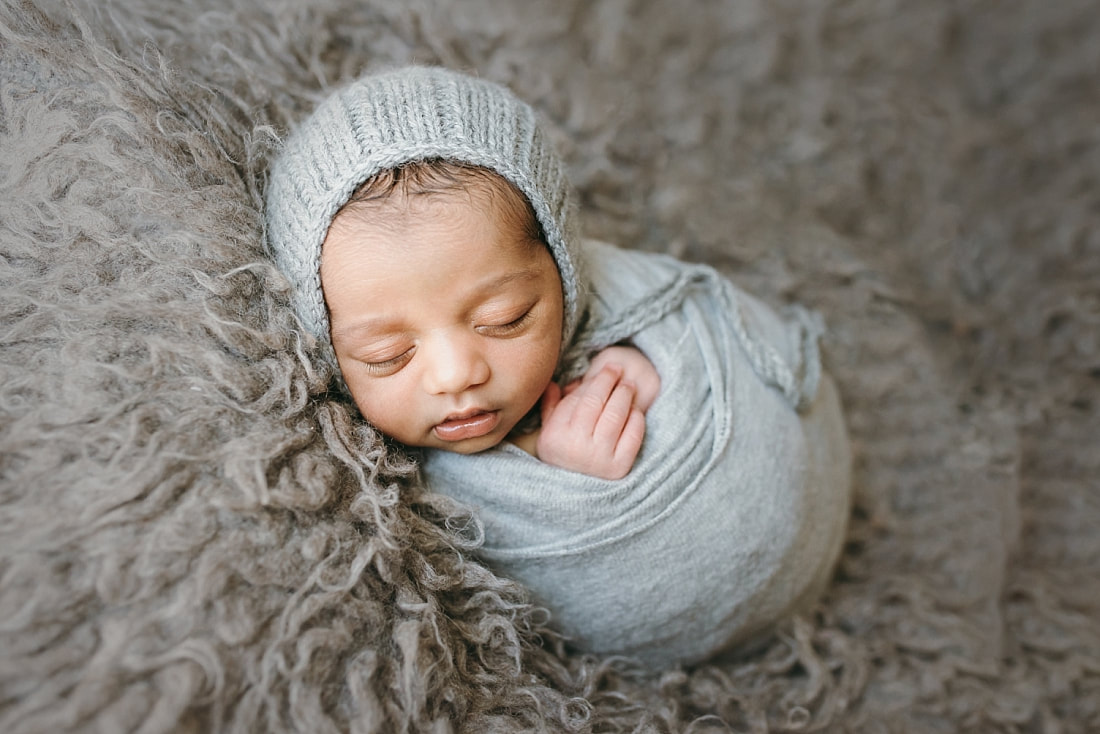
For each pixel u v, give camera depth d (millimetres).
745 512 820
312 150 756
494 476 789
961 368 1228
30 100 729
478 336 724
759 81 1451
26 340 640
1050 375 1224
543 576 804
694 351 873
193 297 674
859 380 1144
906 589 992
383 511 687
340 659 604
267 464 620
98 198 698
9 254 681
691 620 838
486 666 737
